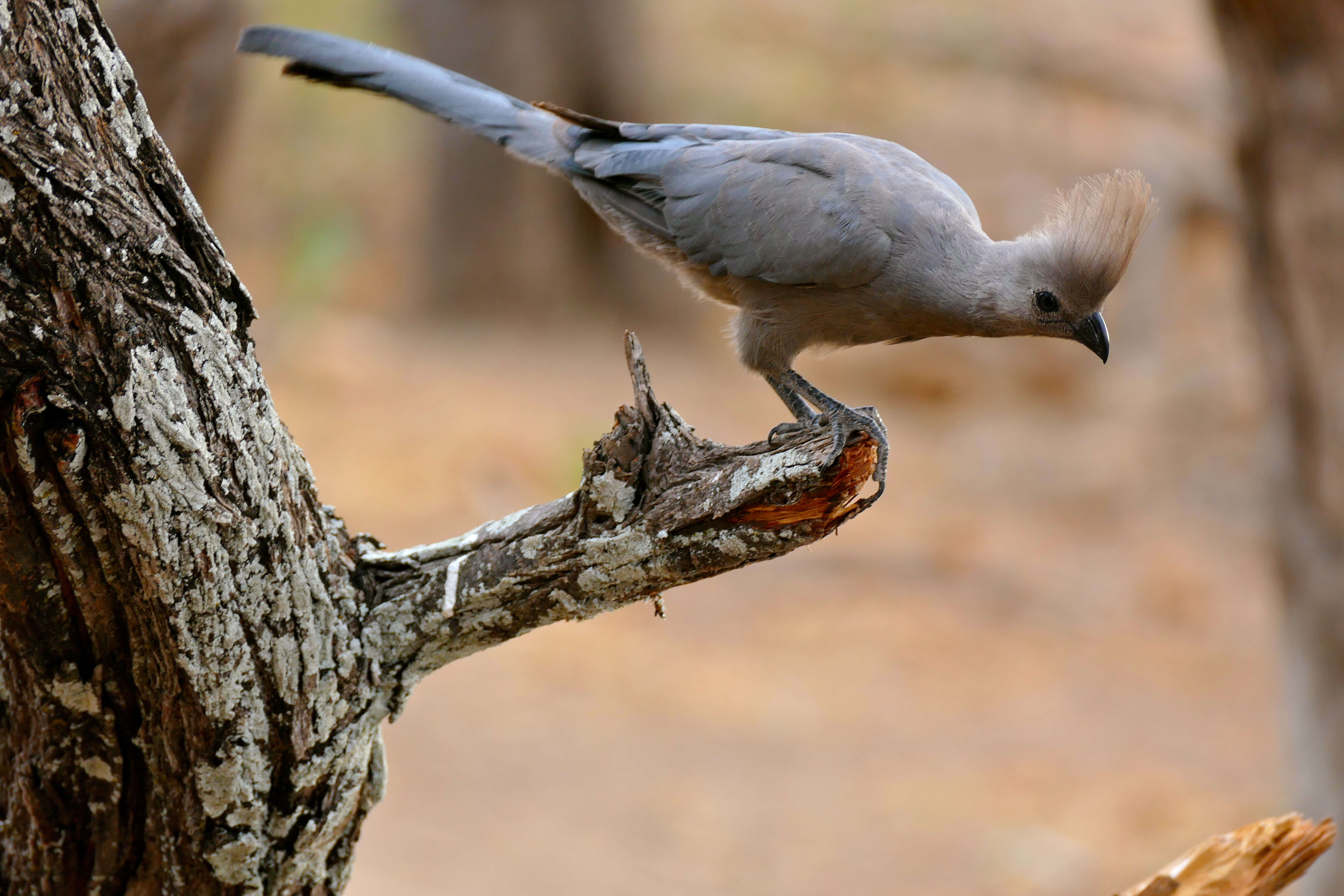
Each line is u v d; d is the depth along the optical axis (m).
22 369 3.92
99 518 4.15
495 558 4.91
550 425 21.33
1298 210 8.32
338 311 26.81
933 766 14.25
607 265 29.00
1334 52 7.97
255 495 4.39
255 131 29.50
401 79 7.57
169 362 4.12
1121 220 6.73
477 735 13.95
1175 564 20.80
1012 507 23.23
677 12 34.19
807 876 11.98
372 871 11.23
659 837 12.36
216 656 4.45
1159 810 13.55
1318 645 8.76
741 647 16.78
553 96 26.89
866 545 20.48
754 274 7.31
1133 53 30.22
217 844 4.78
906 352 28.55
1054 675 16.92
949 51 33.09
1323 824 5.62
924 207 7.11
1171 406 25.56
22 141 3.79
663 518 4.70
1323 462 8.57
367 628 4.92
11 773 4.80
